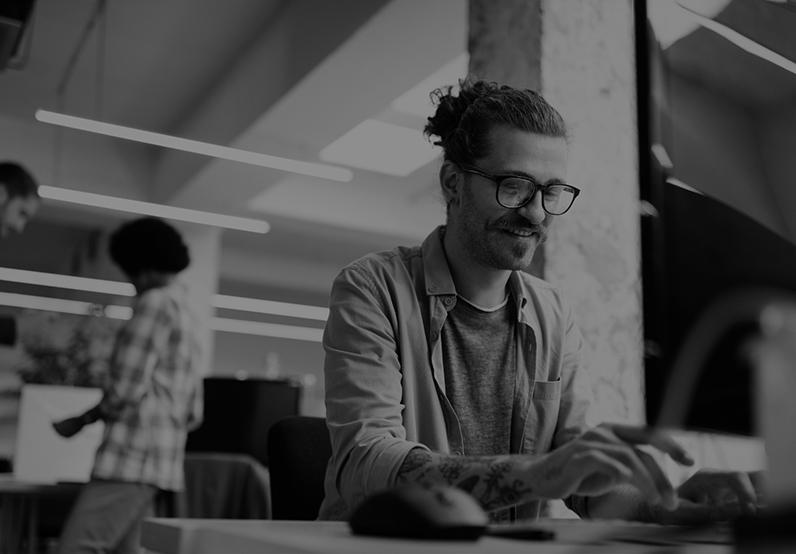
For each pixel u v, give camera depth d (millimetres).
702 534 761
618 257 2605
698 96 800
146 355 2465
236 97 6078
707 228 770
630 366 2576
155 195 7883
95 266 9023
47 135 7668
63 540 2385
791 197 801
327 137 5996
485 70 2785
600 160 2641
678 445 755
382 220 8617
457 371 1434
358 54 4617
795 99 819
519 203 1310
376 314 1354
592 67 2688
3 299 10398
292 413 3697
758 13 832
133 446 2441
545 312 1529
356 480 1105
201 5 5363
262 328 13445
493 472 899
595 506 1127
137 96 6852
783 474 540
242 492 3145
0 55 3414
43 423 3064
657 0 801
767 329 543
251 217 8258
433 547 606
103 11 5445
